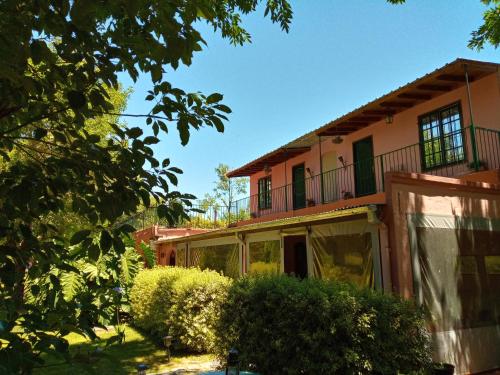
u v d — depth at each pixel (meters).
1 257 1.96
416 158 11.38
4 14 1.75
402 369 5.17
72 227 2.69
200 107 2.43
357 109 11.74
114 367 7.52
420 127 11.30
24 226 2.12
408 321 5.27
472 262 7.15
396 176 6.55
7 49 1.70
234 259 13.28
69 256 2.54
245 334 6.23
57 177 2.22
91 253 2.18
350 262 8.00
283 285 5.93
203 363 7.90
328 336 5.07
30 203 2.14
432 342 6.06
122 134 2.46
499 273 7.48
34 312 2.05
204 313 8.48
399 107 11.66
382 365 5.04
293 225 10.06
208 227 21.83
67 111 2.66
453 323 6.60
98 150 2.34
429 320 6.34
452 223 7.05
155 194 2.47
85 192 2.39
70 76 2.21
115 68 2.14
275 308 5.74
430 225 6.76
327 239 8.85
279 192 18.89
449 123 10.45
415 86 9.93
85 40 1.85
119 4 1.84
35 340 1.87
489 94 9.46
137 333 11.07
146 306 10.88
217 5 5.03
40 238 2.68
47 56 1.83
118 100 9.13
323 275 8.81
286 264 12.52
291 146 16.34
